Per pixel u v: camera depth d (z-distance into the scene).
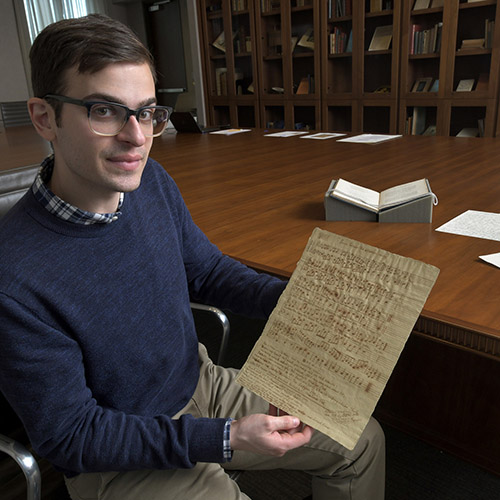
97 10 6.85
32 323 0.74
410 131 4.61
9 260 0.75
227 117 5.96
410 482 1.51
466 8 4.02
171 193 1.06
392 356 0.71
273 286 1.07
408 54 4.39
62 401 0.77
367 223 1.48
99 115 0.73
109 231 0.86
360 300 0.76
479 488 1.48
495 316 0.88
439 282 1.03
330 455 0.99
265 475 1.56
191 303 1.20
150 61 0.79
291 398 0.75
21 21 6.39
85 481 0.94
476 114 4.21
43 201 0.79
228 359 2.13
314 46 4.92
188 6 5.71
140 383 0.91
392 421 1.72
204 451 0.78
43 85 0.75
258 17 5.21
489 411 1.47
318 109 5.10
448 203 1.64
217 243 1.39
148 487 0.89
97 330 0.83
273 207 1.72
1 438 0.82
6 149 2.59
